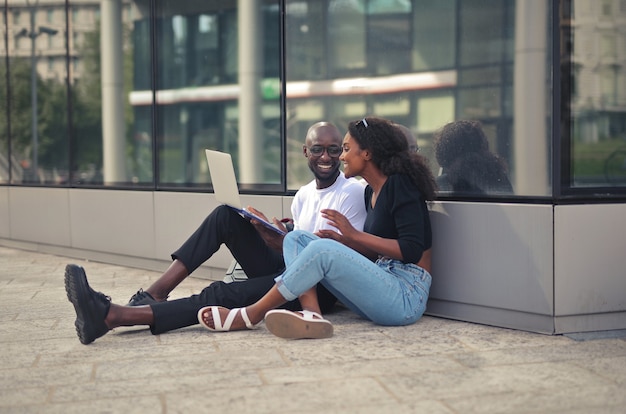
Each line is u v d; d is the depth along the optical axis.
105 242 7.85
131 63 7.63
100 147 8.02
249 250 4.54
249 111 6.39
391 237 4.18
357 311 4.21
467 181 4.45
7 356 3.77
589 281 4.05
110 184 7.90
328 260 3.93
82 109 8.25
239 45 6.45
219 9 6.64
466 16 4.51
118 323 3.99
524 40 4.16
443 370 3.36
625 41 4.17
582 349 3.73
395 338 3.96
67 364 3.58
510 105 4.25
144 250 7.30
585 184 4.08
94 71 8.08
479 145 4.41
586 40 4.09
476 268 4.32
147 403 2.96
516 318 4.17
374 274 4.03
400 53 4.98
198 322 4.14
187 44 6.99
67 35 8.42
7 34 9.40
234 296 4.21
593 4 4.10
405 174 4.18
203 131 6.87
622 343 3.84
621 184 4.17
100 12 7.97
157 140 7.33
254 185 6.34
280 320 3.90
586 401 2.92
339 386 3.13
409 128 4.92
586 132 4.08
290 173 5.95
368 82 5.25
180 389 3.13
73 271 3.87
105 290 6.03
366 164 4.27
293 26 5.87
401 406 2.87
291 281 3.95
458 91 4.57
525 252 4.09
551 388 3.09
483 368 3.39
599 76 4.10
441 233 4.50
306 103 5.79
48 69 8.73
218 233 4.46
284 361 3.53
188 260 4.40
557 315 4.00
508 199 4.21
